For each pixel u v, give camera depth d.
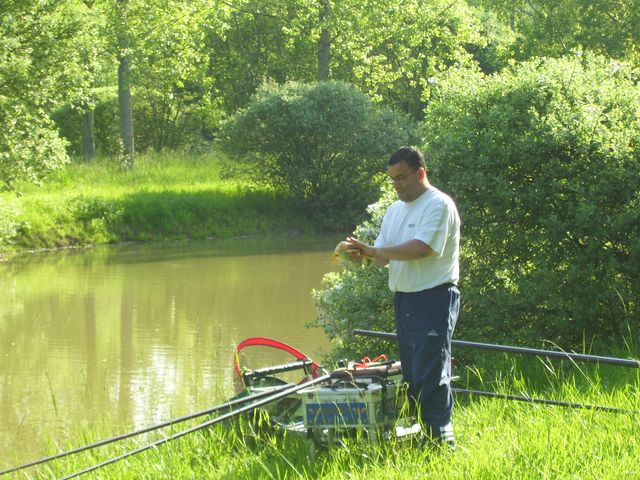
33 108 20.25
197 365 11.26
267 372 7.16
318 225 27.80
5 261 20.77
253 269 19.48
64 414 9.27
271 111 26.78
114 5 30.36
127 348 12.24
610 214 8.94
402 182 5.52
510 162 9.17
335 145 27.27
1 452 8.16
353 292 9.43
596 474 4.70
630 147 9.01
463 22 35.31
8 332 13.30
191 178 30.19
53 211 23.75
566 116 9.04
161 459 6.27
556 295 8.80
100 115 36.72
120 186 28.33
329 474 5.18
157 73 35.59
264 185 28.45
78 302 15.62
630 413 5.58
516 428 5.68
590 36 33.59
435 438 5.39
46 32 19.91
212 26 33.94
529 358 8.45
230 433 6.48
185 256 21.64
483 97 9.62
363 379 5.58
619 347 8.57
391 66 36.22
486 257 9.34
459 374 8.45
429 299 5.45
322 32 33.91
